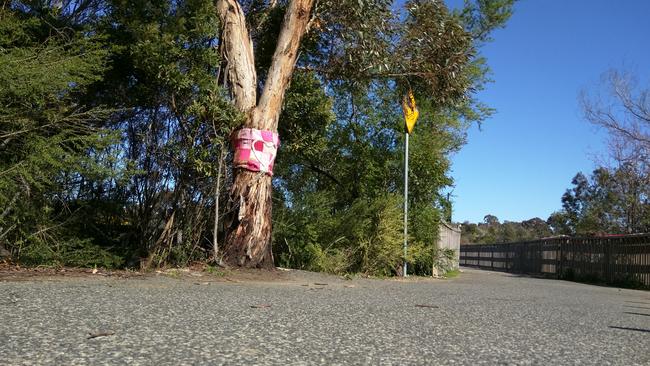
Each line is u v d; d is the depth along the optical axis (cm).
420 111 1292
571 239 1980
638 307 752
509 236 6144
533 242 2420
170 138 870
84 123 799
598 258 1770
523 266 2570
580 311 634
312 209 1081
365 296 658
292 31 876
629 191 2528
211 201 891
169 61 816
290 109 1037
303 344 340
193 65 834
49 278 635
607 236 1716
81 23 877
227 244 849
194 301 505
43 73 676
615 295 1016
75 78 711
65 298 471
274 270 865
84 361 271
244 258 841
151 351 298
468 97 1172
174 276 737
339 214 1131
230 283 716
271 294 609
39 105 721
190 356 292
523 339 405
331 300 588
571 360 340
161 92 856
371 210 1134
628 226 2583
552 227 4584
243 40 885
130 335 335
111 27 852
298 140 1055
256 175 850
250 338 347
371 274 1116
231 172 888
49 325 351
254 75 890
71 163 729
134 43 821
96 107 817
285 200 1090
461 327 445
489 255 3272
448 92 1120
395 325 435
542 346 381
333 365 293
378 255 1121
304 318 442
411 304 593
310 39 1033
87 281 625
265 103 862
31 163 697
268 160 859
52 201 805
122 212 895
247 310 467
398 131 1266
